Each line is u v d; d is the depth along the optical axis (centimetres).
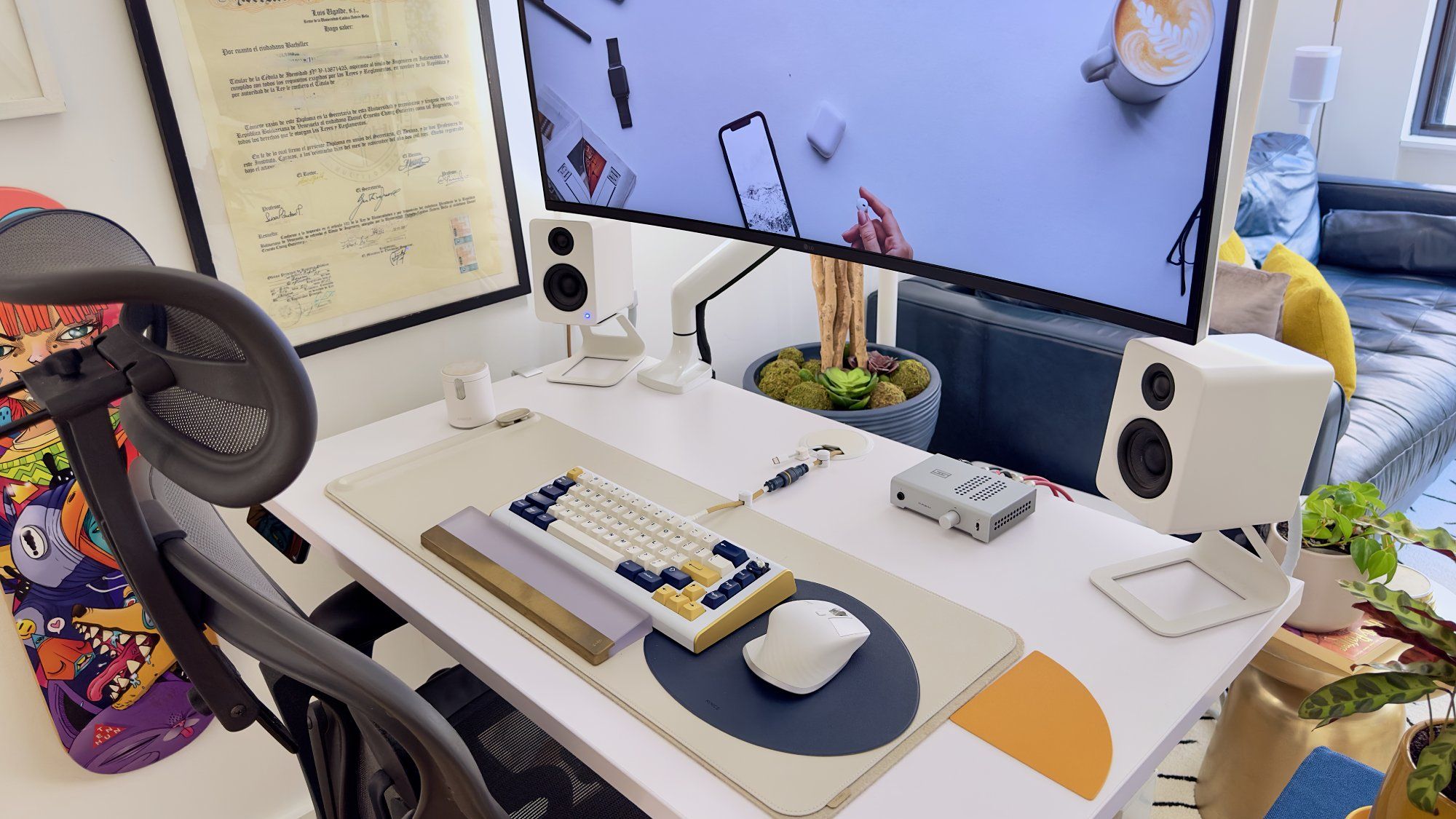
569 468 118
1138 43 82
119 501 56
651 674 83
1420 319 250
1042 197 95
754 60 114
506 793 95
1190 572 95
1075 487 195
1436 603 136
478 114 142
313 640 54
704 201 129
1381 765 134
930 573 96
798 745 74
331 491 114
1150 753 73
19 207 108
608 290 141
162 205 120
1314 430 85
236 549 72
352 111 129
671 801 70
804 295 210
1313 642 130
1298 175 300
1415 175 360
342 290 135
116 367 52
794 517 107
